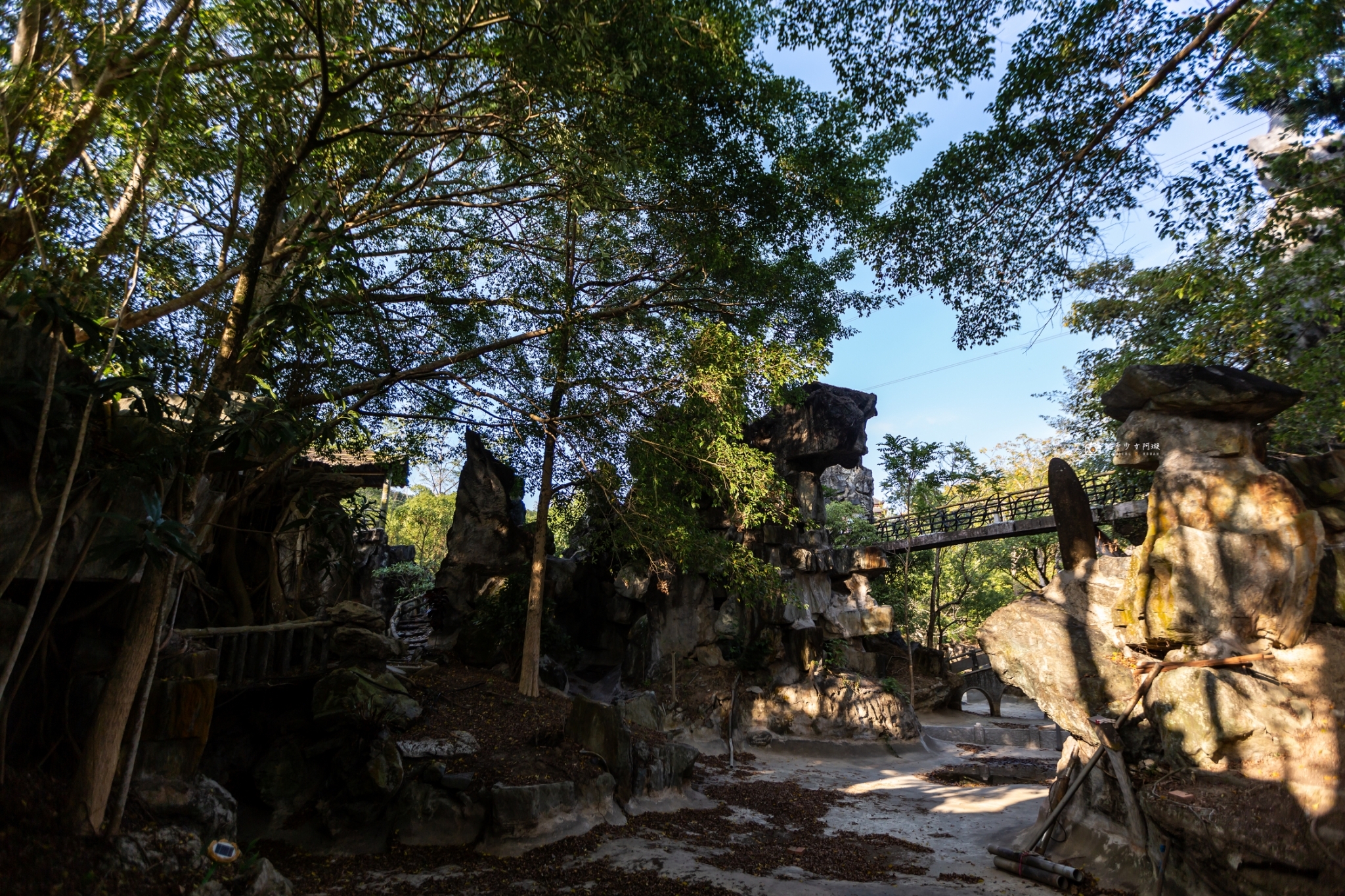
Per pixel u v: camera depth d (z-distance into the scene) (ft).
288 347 36.09
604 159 32.83
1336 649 27.04
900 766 68.03
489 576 68.08
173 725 23.40
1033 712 114.42
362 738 35.91
